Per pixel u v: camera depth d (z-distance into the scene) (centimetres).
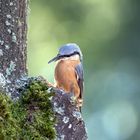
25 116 661
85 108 2092
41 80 686
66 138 671
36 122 660
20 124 653
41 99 673
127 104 2128
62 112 675
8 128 634
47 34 1923
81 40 1997
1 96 643
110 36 2055
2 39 688
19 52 700
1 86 664
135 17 2089
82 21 1991
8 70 685
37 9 1944
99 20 2020
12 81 682
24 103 669
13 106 658
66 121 674
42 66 1862
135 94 2128
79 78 875
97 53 2036
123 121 2150
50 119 669
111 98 2097
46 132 661
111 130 2145
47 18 1945
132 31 2095
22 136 647
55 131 664
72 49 874
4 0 694
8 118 639
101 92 2083
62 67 868
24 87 678
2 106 638
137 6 2092
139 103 2133
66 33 1958
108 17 2039
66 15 1973
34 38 1906
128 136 2159
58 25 1953
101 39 2038
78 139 679
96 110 2097
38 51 1888
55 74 873
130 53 2100
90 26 2003
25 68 710
